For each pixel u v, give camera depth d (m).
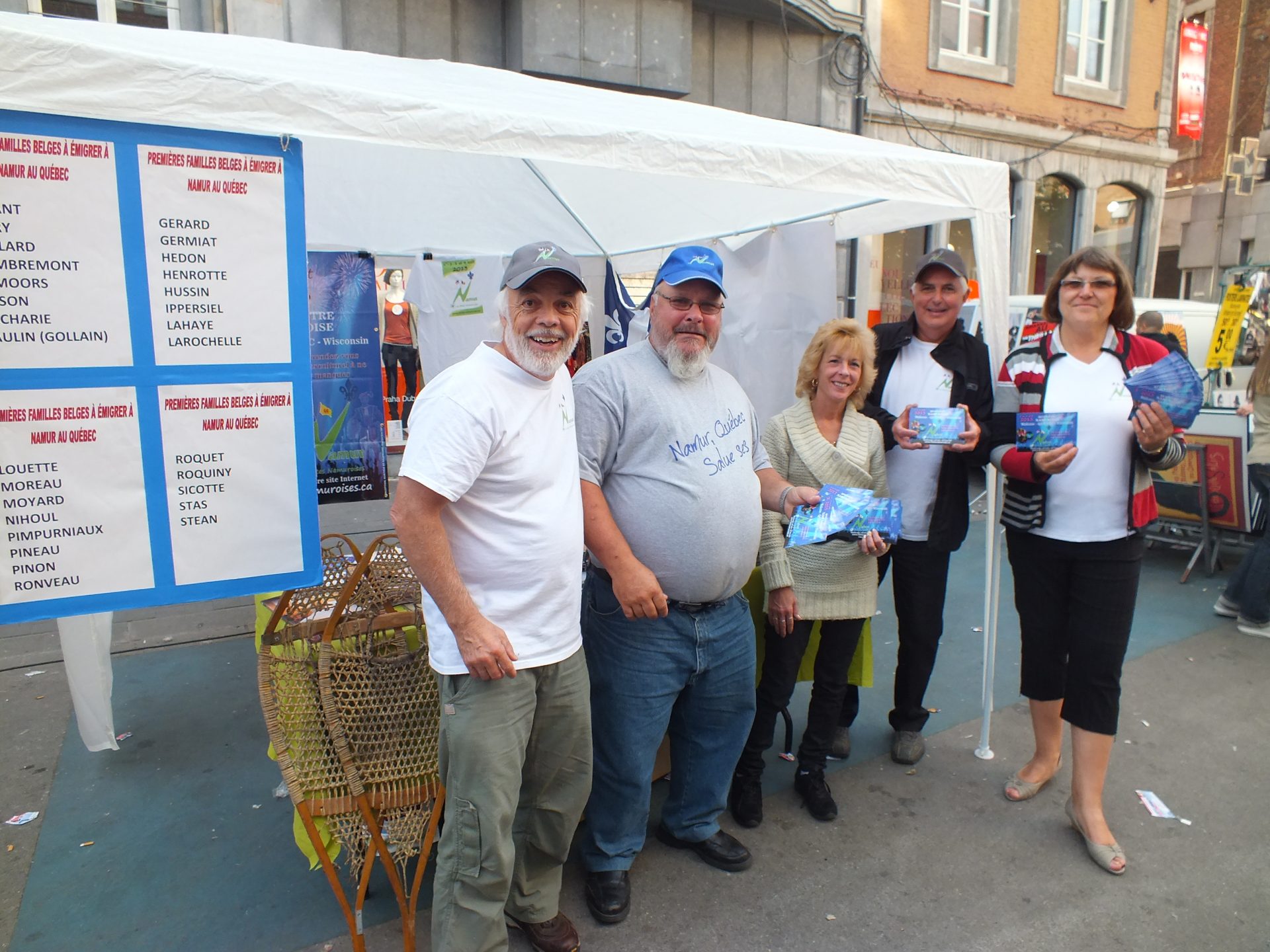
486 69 3.37
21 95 1.54
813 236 3.96
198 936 2.24
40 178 1.60
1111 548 2.57
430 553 1.73
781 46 9.65
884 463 2.81
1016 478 2.69
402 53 7.71
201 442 1.79
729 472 2.29
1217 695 3.80
